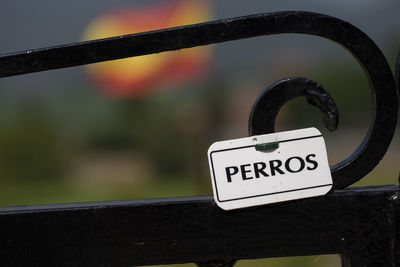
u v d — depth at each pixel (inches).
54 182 347.9
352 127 514.3
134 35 42.3
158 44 42.6
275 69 507.5
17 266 43.8
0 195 312.7
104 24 335.3
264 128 44.4
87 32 339.0
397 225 45.2
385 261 45.6
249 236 44.9
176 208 44.6
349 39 43.9
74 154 402.9
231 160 44.1
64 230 44.0
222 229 44.8
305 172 44.7
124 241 44.4
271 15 43.1
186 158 362.9
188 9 328.8
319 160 44.9
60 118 418.0
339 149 422.9
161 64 333.7
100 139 433.4
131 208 44.4
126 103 417.4
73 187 330.3
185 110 352.2
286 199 44.3
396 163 346.3
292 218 45.1
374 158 45.2
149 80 336.2
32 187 334.6
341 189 46.5
